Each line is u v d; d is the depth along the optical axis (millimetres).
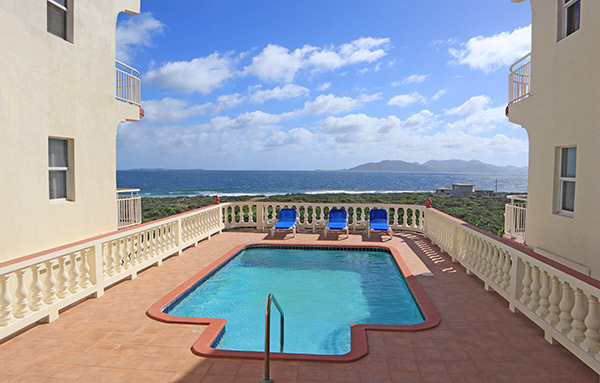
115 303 5625
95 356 3949
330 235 11992
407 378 3535
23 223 5703
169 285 6578
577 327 3770
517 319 5062
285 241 10906
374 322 5547
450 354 4031
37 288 4691
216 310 6012
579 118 5758
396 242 10836
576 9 6051
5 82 5348
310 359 3842
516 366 3779
